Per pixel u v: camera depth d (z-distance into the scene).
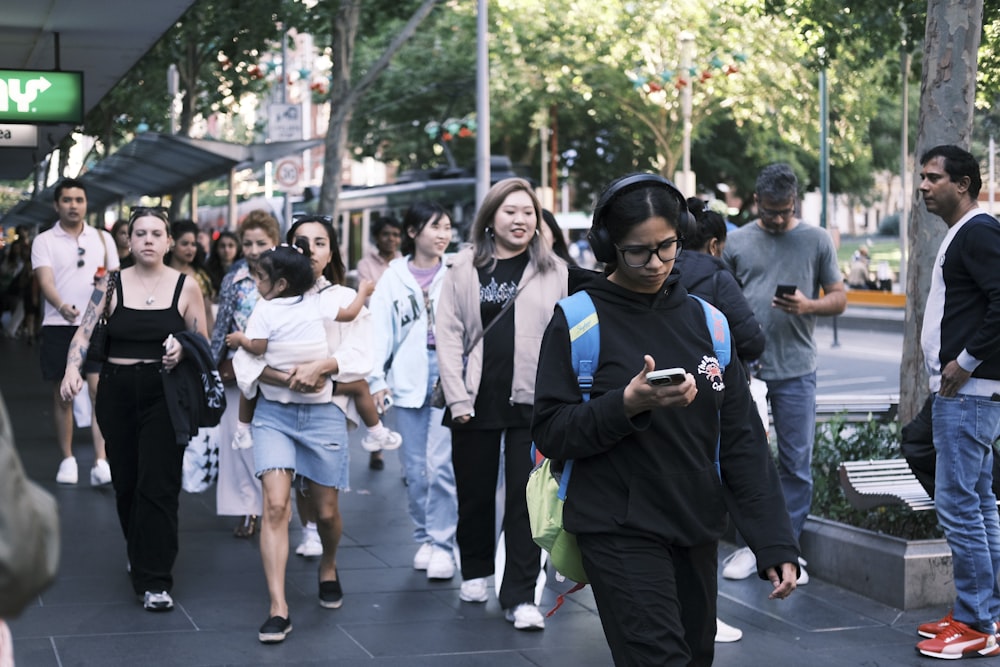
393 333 8.48
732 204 50.44
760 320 8.06
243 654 6.51
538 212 7.21
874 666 6.34
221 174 25.39
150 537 7.28
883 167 47.91
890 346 30.47
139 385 7.32
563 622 7.18
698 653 4.41
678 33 35.44
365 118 44.34
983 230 6.25
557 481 4.39
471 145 49.19
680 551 4.35
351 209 42.00
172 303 7.43
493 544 7.50
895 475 7.90
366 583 8.01
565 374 4.31
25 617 7.11
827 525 7.94
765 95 36.56
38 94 13.37
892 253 66.00
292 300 6.95
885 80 17.22
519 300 7.13
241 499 8.95
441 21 42.00
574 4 37.78
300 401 7.02
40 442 13.64
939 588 7.31
